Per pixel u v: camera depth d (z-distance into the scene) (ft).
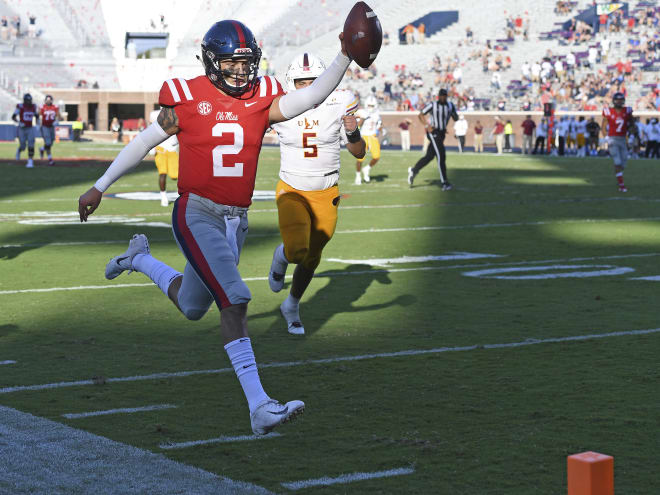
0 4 618.85
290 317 70.59
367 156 357.61
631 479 40.55
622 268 102.42
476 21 557.74
